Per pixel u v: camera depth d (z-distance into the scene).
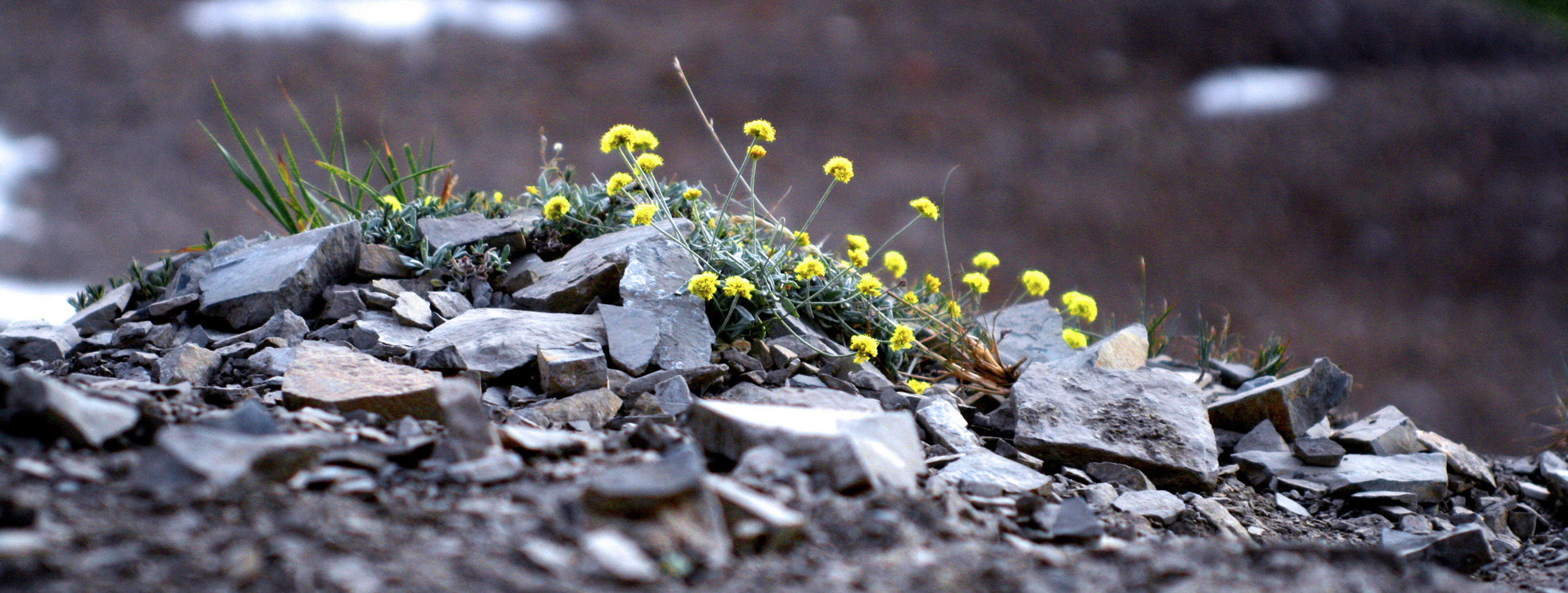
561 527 1.71
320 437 2.02
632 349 3.14
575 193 4.20
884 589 1.64
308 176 12.00
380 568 1.52
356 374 2.68
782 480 2.04
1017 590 1.68
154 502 1.62
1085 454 3.13
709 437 2.33
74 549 1.46
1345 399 3.67
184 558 1.47
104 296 3.90
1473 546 2.72
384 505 1.76
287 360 3.03
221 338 3.33
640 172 3.70
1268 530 3.02
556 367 2.94
